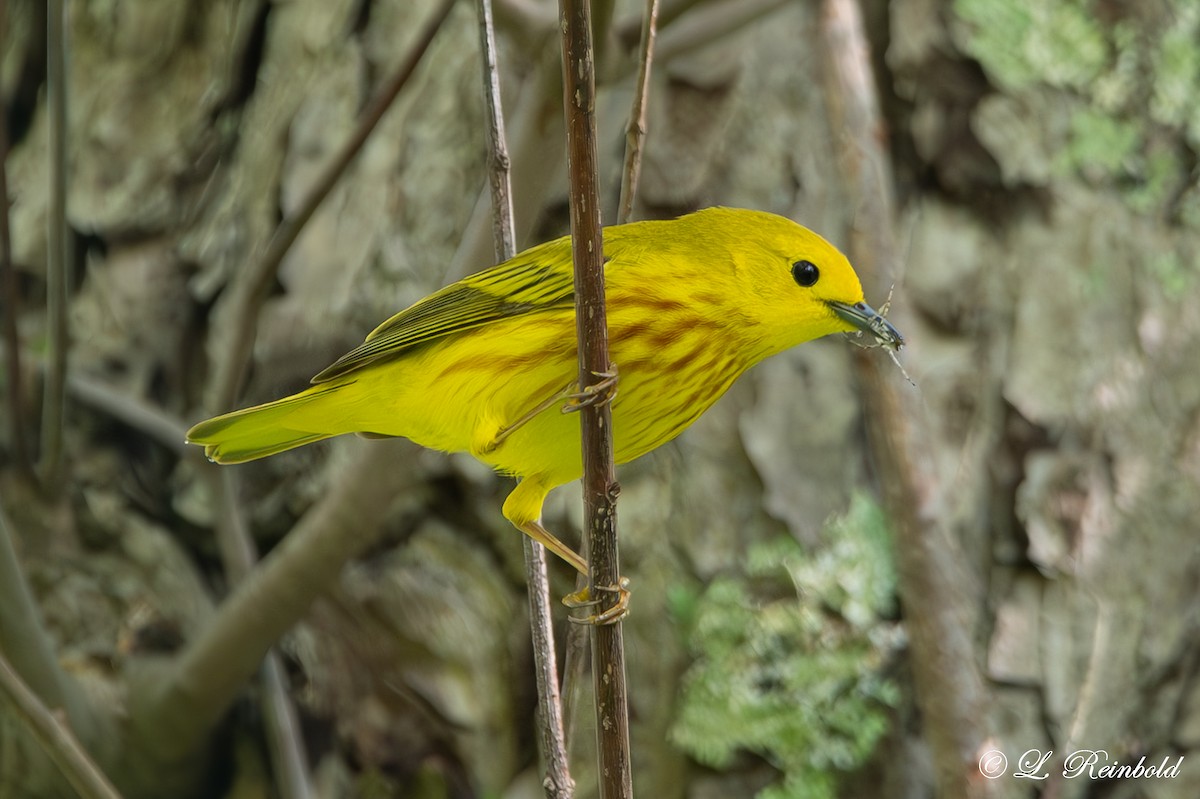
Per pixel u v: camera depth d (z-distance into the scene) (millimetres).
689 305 7965
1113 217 11508
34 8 13500
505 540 10758
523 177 9023
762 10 9680
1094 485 10945
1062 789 10297
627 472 10648
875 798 10062
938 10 11680
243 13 12539
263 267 9758
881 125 10719
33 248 12656
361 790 10664
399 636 10680
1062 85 11656
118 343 12188
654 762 10133
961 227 11484
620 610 6219
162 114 12703
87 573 11391
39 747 10367
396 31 12023
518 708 10562
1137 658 10734
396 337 8062
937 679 9211
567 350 7812
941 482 10039
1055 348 11195
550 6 8789
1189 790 10570
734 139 11188
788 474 10578
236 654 9859
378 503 9164
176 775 10734
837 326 8305
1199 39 11914
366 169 11734
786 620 10258
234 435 8852
